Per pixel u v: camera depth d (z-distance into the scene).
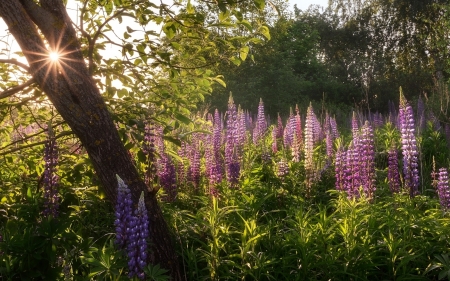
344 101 41.44
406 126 7.77
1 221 5.54
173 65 5.98
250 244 5.62
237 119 10.64
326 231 5.79
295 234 5.86
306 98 34.66
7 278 4.04
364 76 40.16
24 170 6.53
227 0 5.21
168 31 5.71
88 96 4.86
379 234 6.19
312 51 44.69
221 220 6.22
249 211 6.59
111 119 5.04
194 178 8.26
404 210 6.46
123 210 3.86
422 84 43.16
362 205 6.84
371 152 7.48
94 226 6.05
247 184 7.72
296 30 43.12
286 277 5.44
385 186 8.48
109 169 4.90
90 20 6.08
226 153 8.18
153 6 5.38
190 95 6.53
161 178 7.52
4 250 4.11
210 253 5.59
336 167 7.92
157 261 4.98
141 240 3.80
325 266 5.49
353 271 5.50
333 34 48.84
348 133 16.17
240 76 30.72
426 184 9.28
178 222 6.40
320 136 13.20
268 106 30.98
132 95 6.25
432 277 5.66
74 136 6.37
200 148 10.38
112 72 5.94
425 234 6.24
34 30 4.75
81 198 6.35
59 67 4.77
